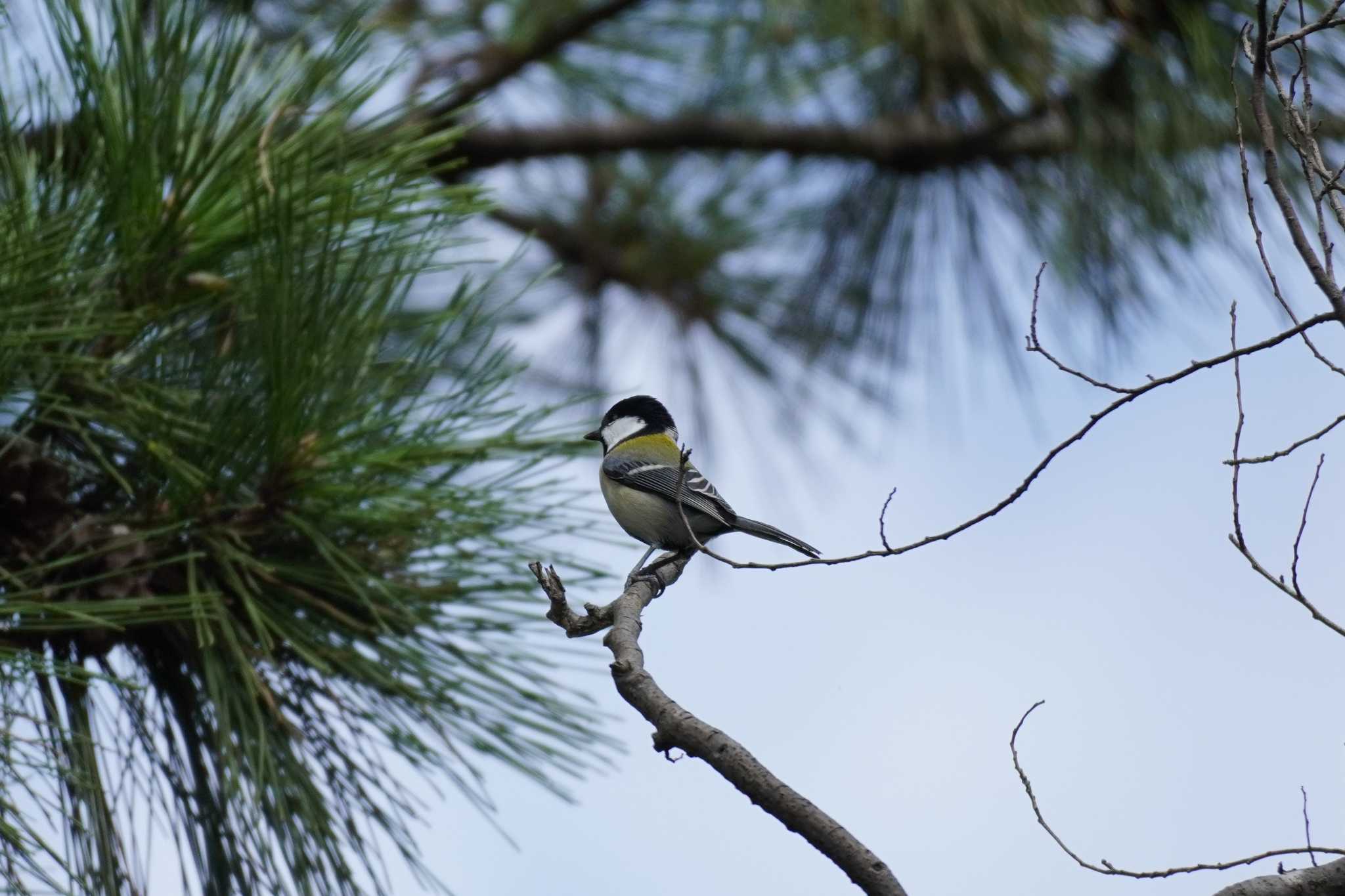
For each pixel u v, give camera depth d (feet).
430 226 18.75
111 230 17.80
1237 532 13.83
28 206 17.34
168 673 18.11
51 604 15.65
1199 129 24.38
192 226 18.07
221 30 18.67
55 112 18.47
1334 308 13.21
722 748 12.68
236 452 17.08
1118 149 25.91
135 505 17.81
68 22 17.98
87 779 16.70
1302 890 12.35
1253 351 14.05
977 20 25.94
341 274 18.28
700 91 30.68
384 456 17.60
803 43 28.40
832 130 29.50
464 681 17.83
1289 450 13.92
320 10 27.43
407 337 21.03
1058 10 24.98
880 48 27.96
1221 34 24.02
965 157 28.50
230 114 18.85
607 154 31.76
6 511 16.93
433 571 18.39
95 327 16.69
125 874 16.96
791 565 16.05
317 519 17.78
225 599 17.63
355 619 18.29
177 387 18.12
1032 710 14.85
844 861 11.93
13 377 17.11
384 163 18.78
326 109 18.99
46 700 16.93
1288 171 23.68
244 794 16.43
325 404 17.38
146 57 18.15
